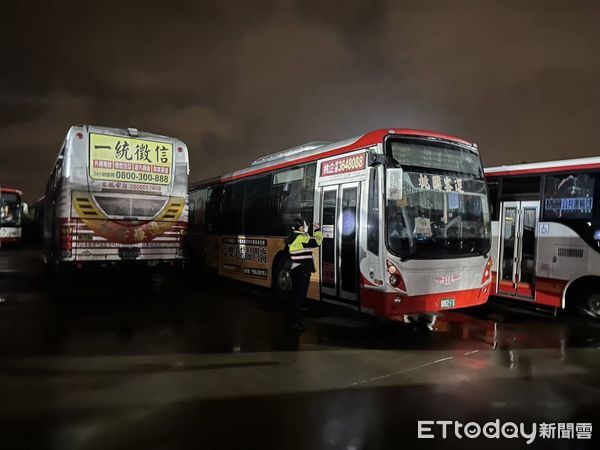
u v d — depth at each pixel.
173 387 4.87
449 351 6.38
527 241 8.84
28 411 4.23
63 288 11.40
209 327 7.59
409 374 5.41
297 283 7.39
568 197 8.25
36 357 5.80
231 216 11.88
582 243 7.97
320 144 9.87
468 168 7.62
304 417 4.20
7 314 8.23
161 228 10.28
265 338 6.94
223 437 3.79
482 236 7.59
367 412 4.33
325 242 8.21
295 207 9.22
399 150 7.02
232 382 5.05
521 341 6.94
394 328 7.67
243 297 10.69
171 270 10.43
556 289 8.31
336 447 3.66
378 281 6.83
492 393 4.85
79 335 6.89
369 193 7.13
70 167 9.35
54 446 3.60
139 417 4.14
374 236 6.95
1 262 18.52
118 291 11.20
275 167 10.05
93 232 9.52
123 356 5.91
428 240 7.00
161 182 10.31
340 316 8.59
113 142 9.78
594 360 6.02
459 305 7.23
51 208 12.59
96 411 4.25
